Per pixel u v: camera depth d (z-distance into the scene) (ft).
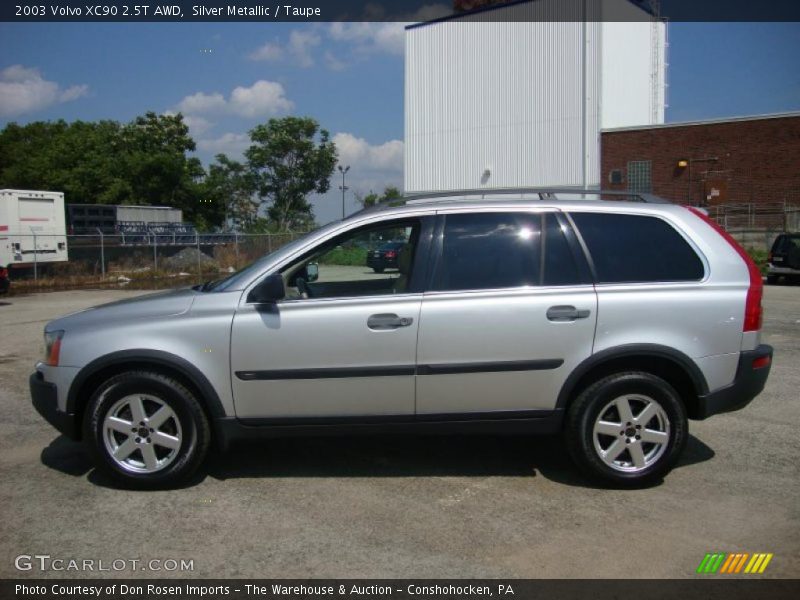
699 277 14.93
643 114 131.64
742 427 19.04
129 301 15.94
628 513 13.56
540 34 124.77
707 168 104.58
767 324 38.45
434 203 15.52
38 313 48.91
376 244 15.44
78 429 15.10
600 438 14.84
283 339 14.44
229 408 14.67
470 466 16.25
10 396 23.20
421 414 14.75
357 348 14.44
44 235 73.05
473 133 135.13
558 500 14.23
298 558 11.84
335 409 14.69
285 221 157.07
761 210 99.30
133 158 157.69
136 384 14.48
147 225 111.86
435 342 14.43
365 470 16.01
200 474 15.79
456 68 136.26
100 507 13.94
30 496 14.51
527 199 15.66
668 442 14.67
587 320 14.46
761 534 12.62
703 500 14.16
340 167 159.02
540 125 125.70
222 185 162.81
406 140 144.15
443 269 14.83
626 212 15.35
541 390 14.62
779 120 97.55
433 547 12.21
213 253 99.04
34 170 166.20
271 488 14.93
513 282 14.73
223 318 14.55
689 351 14.56
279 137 155.33
